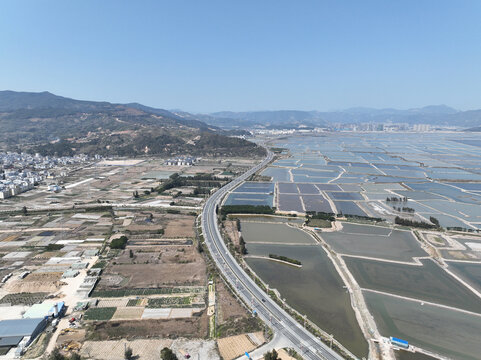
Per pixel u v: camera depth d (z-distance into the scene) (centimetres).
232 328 8744
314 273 12094
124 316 9325
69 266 12331
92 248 14100
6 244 14500
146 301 10106
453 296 10662
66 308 9675
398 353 8038
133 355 7744
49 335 8425
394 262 13025
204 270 12144
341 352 7919
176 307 9806
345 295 10638
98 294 10469
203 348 7994
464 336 8725
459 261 13162
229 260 12950
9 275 11456
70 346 7981
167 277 11594
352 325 9094
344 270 12288
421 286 11238
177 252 13738
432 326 9119
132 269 12194
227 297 10350
